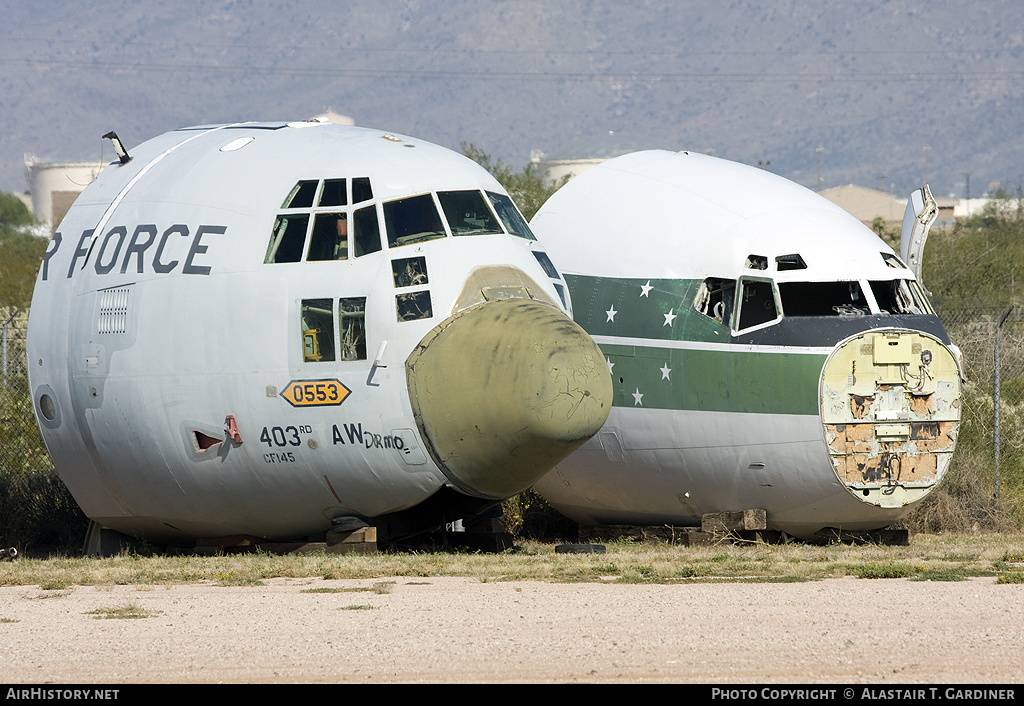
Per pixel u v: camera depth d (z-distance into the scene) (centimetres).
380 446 5872
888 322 6588
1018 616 3941
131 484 6400
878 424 6556
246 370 5997
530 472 5844
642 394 6869
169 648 3506
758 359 6569
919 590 4622
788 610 4078
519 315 5778
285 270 6016
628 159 7775
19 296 14512
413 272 5944
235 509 6294
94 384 6316
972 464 8675
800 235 6794
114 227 6488
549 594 4559
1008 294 15762
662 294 6881
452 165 6406
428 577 5244
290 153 6391
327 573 5297
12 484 8281
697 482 6831
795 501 6669
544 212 7669
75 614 4194
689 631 3672
